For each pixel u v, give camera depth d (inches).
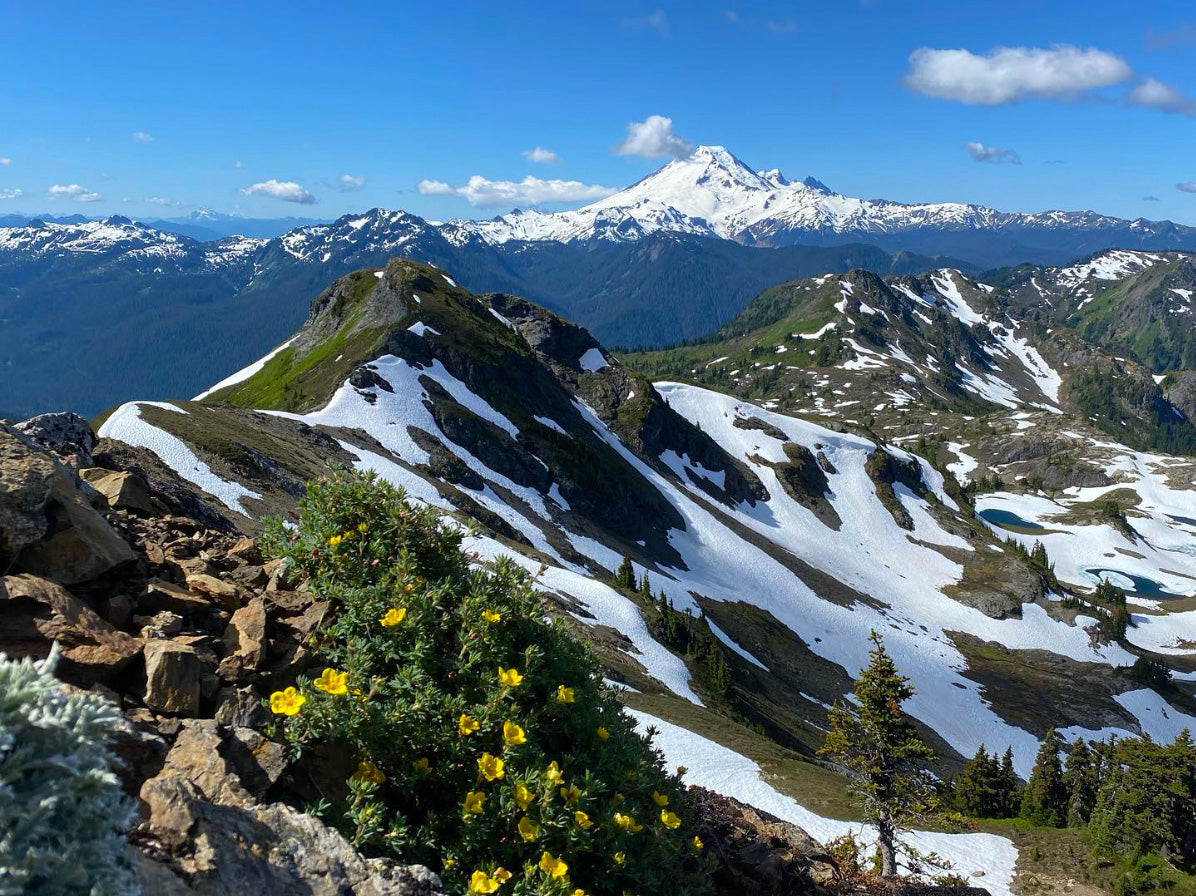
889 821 1199.6
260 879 196.1
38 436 444.8
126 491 388.2
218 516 565.3
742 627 4569.4
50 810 145.2
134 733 223.3
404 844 237.3
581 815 254.5
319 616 299.4
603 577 4165.8
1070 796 2743.6
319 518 320.8
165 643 255.9
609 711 344.2
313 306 7824.8
